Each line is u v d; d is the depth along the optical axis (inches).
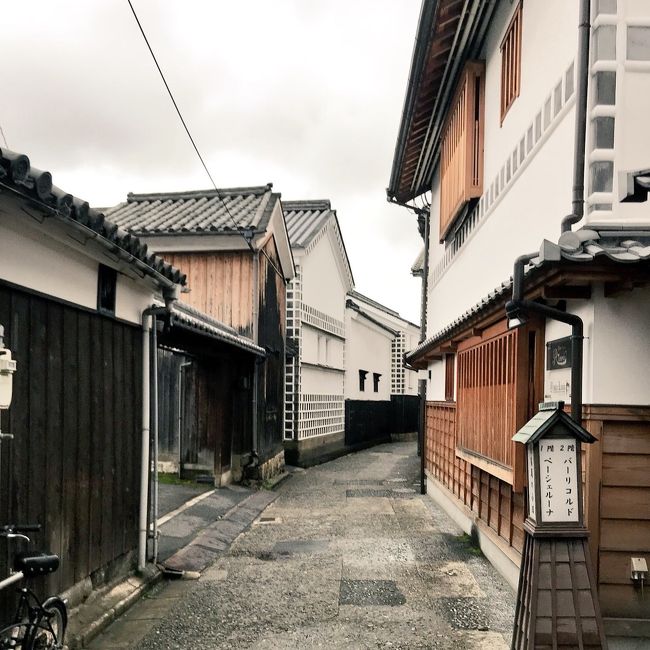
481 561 319.3
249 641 214.4
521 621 173.6
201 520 397.7
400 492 573.9
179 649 207.2
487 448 291.1
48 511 196.9
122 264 233.5
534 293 202.5
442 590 269.9
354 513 461.4
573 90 210.1
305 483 640.4
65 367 209.5
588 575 164.2
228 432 547.5
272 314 661.3
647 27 194.4
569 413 207.5
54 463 201.2
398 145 468.8
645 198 158.6
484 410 298.2
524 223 264.2
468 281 385.1
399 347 1378.0
